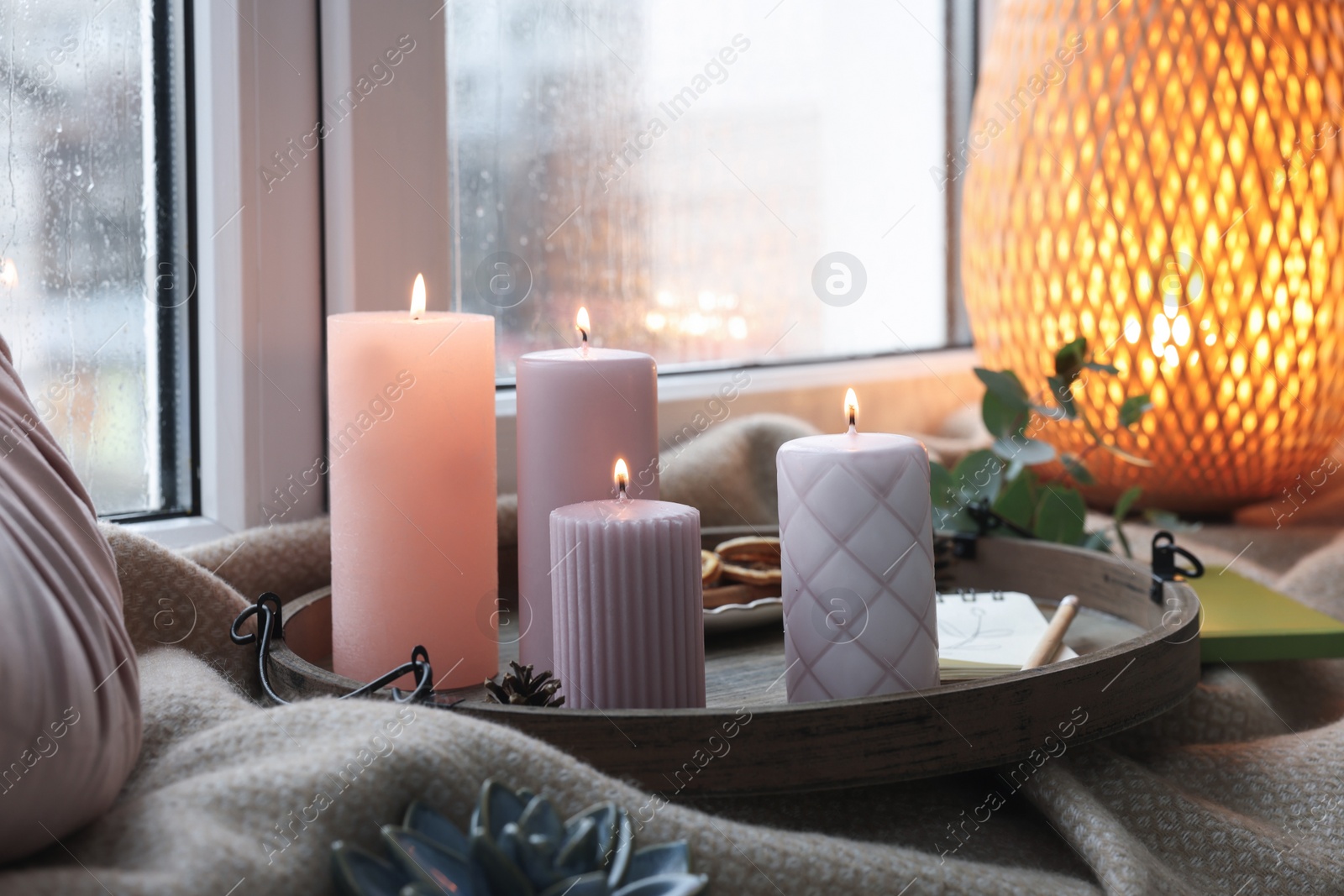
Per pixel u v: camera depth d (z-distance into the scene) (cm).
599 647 49
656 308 96
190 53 69
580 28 88
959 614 63
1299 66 81
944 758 44
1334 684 70
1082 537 78
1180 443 87
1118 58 83
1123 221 83
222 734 41
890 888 40
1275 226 80
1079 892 42
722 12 98
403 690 52
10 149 64
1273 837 48
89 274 68
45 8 64
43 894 30
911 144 115
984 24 119
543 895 32
